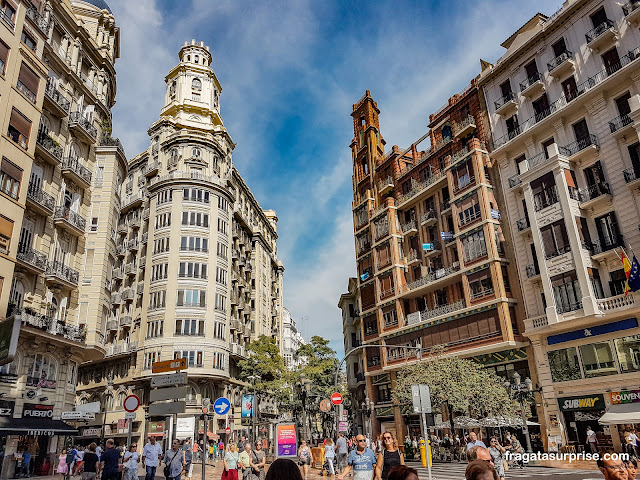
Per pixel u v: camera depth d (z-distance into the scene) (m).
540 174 30.48
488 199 36.09
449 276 37.62
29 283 24.73
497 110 36.44
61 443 26.02
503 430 32.22
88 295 29.28
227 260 52.31
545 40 33.69
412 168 46.09
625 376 25.00
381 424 43.12
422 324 39.28
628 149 27.53
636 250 26.27
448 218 41.19
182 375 14.88
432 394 29.61
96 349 28.64
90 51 32.31
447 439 31.72
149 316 47.44
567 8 31.95
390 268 44.09
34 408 23.72
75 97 30.28
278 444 21.67
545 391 29.05
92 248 30.31
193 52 60.69
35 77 25.02
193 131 54.97
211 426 45.12
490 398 28.00
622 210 27.19
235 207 58.59
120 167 34.09
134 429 44.88
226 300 50.81
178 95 57.72
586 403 26.64
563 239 28.56
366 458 8.84
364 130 55.56
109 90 35.34
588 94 29.50
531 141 33.44
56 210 27.19
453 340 36.41
